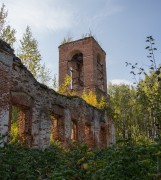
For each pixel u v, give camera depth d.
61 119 14.03
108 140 20.12
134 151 5.07
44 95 12.50
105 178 4.70
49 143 12.02
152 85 7.76
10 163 6.70
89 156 6.04
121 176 4.70
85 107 17.08
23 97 10.96
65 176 5.00
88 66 25.80
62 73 26.64
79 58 27.81
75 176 5.27
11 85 10.30
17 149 8.41
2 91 9.66
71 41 27.38
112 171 4.80
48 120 12.35
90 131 17.48
